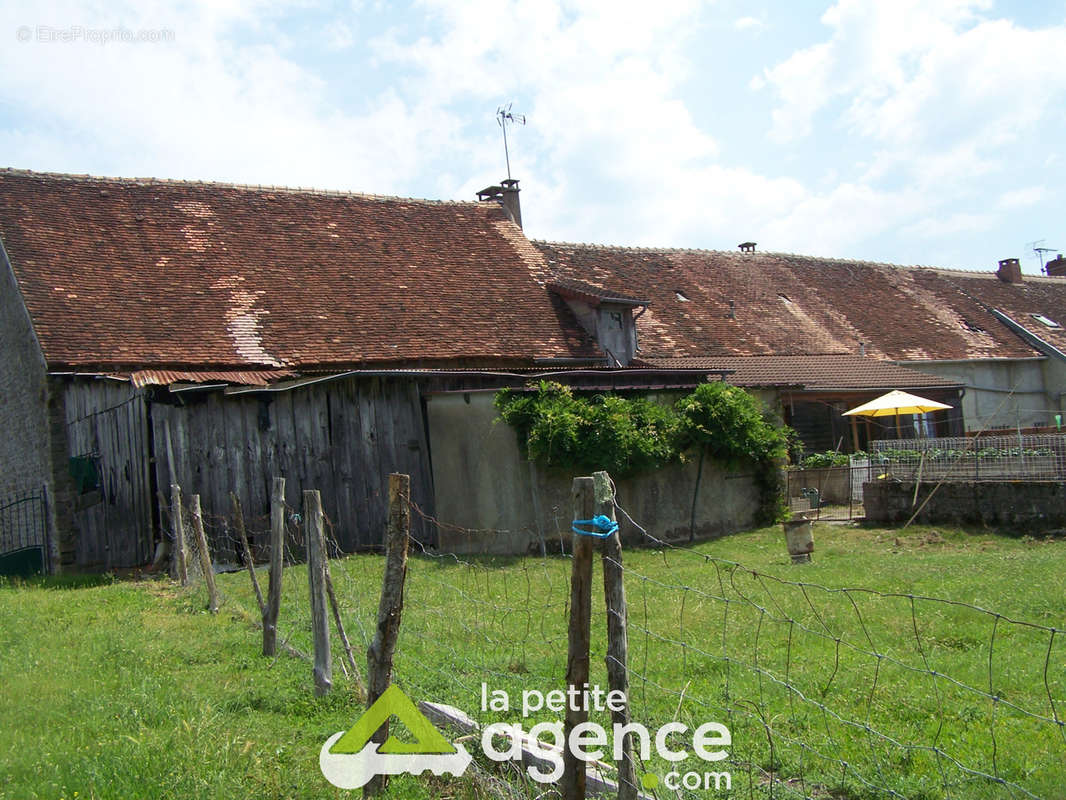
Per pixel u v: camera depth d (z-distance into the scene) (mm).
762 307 32031
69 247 20703
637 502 18453
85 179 23297
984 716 5930
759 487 20156
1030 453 17016
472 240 26953
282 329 20406
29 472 20328
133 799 4887
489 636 8664
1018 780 4910
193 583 13242
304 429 17625
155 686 7199
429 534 18453
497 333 22812
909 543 16094
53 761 5469
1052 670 6977
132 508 16500
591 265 30250
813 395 26109
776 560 14742
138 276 20656
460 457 18266
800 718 5992
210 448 16641
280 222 24562
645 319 28062
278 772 5352
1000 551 14555
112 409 17172
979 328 36250
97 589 13664
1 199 21312
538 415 17297
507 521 17734
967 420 33438
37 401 19312
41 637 9469
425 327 22094
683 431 18750
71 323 18406
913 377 29000
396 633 5297
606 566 4207
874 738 5559
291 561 16703
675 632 8859
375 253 24609
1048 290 42719
